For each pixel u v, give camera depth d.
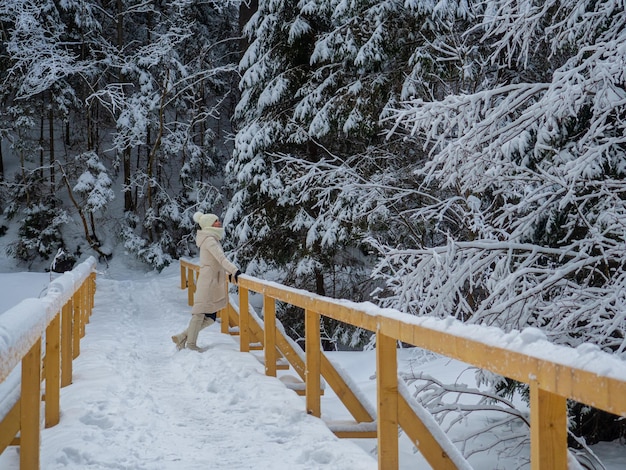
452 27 10.61
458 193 10.34
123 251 26.20
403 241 12.63
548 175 6.94
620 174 7.36
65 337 6.01
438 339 2.69
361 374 10.07
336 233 13.12
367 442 6.51
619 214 6.88
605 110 6.73
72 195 26.16
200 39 28.28
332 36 13.80
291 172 13.84
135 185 26.92
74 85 27.77
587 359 1.81
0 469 3.81
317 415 4.90
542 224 7.61
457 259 7.45
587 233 7.39
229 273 7.96
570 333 7.08
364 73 13.48
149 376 7.00
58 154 28.28
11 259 25.06
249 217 15.10
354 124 12.81
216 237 8.26
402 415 3.36
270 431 4.59
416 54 11.92
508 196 8.34
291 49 15.26
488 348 2.31
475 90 10.69
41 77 23.55
